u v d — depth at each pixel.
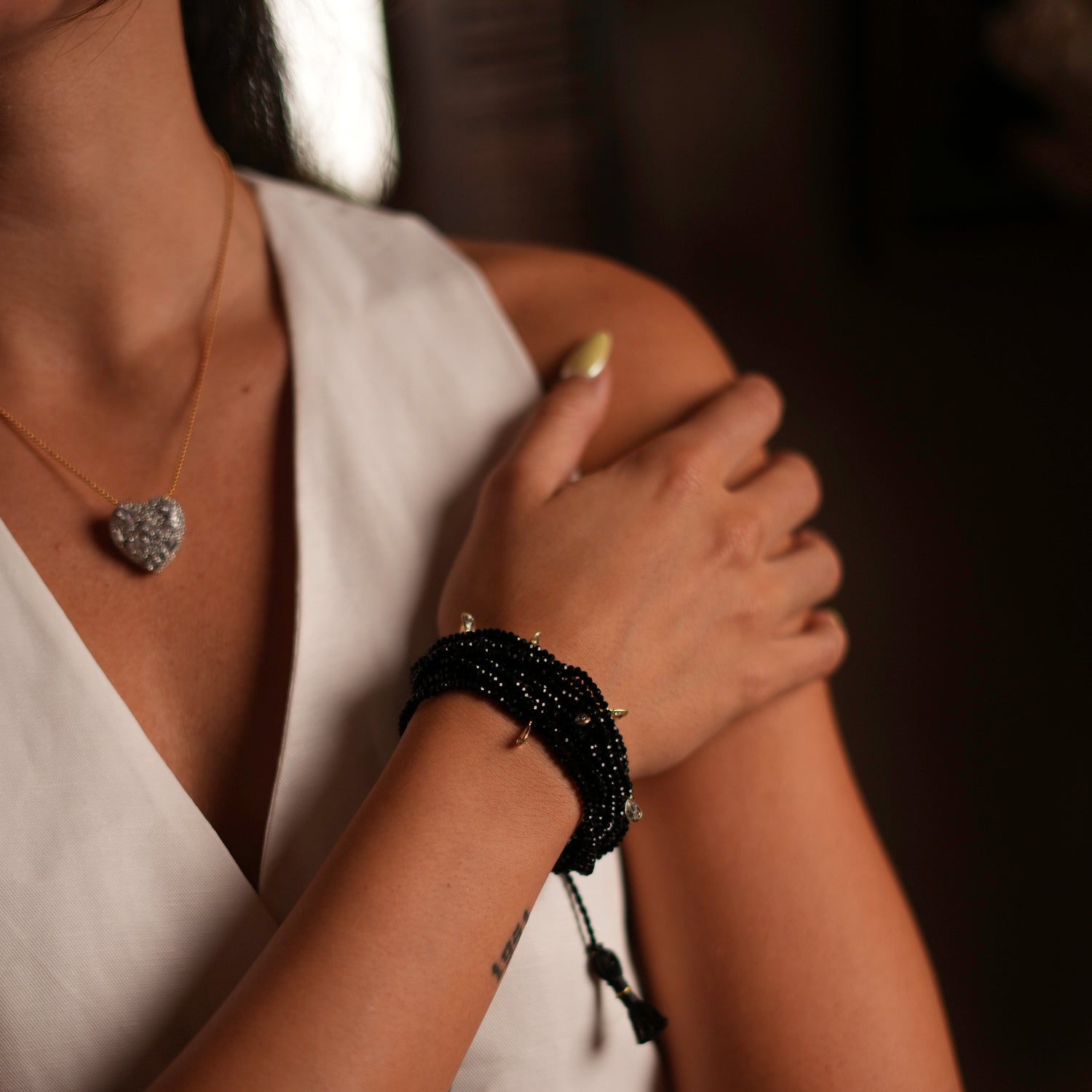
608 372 0.62
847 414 2.10
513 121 1.68
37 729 0.57
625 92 1.96
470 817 0.54
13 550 0.57
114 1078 0.55
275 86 0.72
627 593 0.57
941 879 1.59
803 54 2.02
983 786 1.66
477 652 0.55
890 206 2.06
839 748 0.62
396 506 0.60
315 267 0.63
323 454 0.60
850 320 2.13
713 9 2.01
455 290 0.63
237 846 0.57
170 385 0.62
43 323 0.61
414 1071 0.52
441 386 0.62
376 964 0.52
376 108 0.77
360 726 0.58
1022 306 2.07
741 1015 0.59
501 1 1.63
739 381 0.62
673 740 0.57
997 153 1.97
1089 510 1.90
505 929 0.54
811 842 0.59
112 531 0.59
